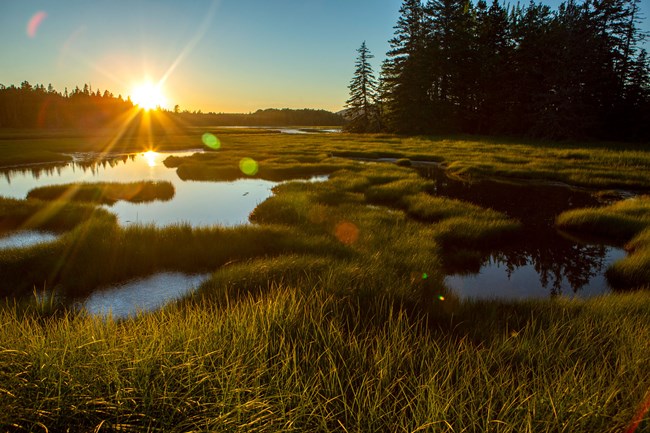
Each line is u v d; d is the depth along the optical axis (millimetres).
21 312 6613
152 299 7629
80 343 3424
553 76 47188
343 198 16688
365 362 3592
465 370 3354
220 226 11969
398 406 2977
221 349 3359
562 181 22016
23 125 121125
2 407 2547
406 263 8750
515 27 55219
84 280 8188
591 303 6492
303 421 2709
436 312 6070
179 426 2576
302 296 5379
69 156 38125
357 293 6379
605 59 47375
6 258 8805
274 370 3248
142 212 15602
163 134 77250
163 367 3006
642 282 8461
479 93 55438
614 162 26344
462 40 55844
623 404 2811
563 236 12273
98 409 2611
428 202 15320
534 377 3195
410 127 58375
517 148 36469
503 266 9812
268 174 25234
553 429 2578
